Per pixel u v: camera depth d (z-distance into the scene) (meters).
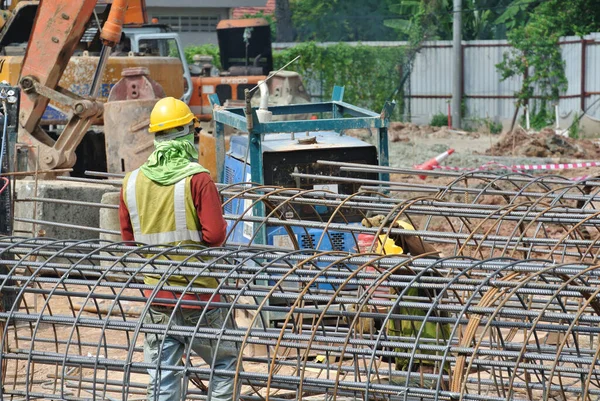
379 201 27.33
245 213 26.45
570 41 113.75
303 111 34.50
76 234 39.09
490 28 126.56
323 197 27.17
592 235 41.16
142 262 19.45
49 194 38.38
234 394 17.36
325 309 17.47
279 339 17.19
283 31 135.12
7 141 31.73
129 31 58.75
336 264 20.44
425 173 28.70
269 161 28.95
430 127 107.75
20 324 30.27
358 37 134.00
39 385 24.91
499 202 50.47
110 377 25.34
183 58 59.84
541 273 17.42
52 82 42.25
